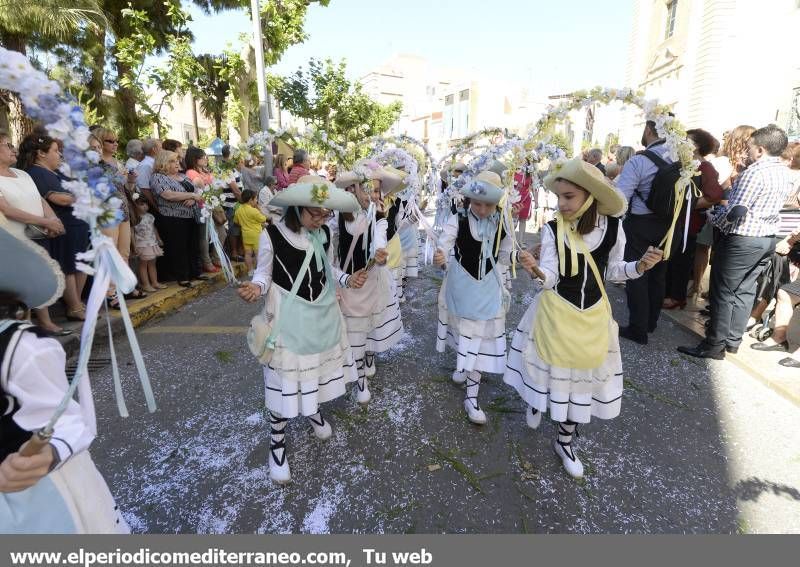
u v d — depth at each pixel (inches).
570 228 94.0
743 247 147.3
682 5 515.5
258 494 95.0
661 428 120.0
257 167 309.7
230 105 482.3
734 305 155.6
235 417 122.0
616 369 98.8
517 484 99.4
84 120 46.6
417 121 1875.0
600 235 94.2
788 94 412.8
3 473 42.3
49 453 43.8
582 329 92.8
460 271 114.4
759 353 158.6
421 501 94.0
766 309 183.3
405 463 105.2
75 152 45.8
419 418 123.0
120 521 61.1
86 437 48.0
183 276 225.3
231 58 454.0
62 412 43.5
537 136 103.7
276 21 439.8
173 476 99.6
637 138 588.4
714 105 464.4
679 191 96.7
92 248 47.9
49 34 365.7
